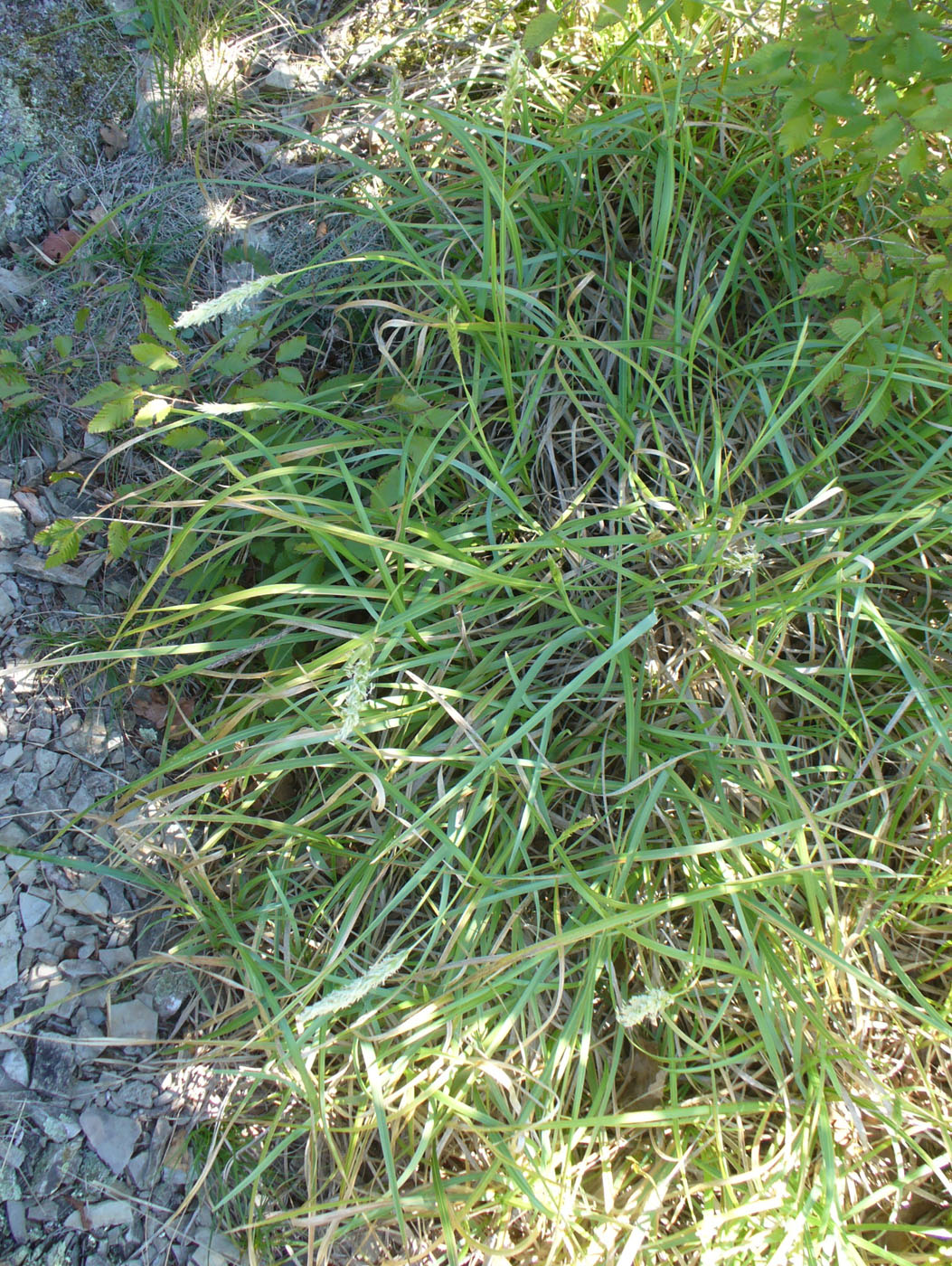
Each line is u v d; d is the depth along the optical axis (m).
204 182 0.78
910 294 0.65
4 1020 0.63
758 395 0.74
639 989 0.66
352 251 0.79
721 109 0.76
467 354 0.75
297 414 0.74
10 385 0.70
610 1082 0.62
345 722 0.55
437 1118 0.61
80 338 0.76
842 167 0.75
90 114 0.80
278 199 0.80
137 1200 0.62
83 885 0.67
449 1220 0.57
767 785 0.67
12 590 0.71
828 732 0.69
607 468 0.73
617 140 0.74
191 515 0.73
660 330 0.76
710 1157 0.63
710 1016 0.63
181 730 0.72
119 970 0.66
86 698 0.71
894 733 0.70
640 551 0.69
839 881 0.66
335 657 0.62
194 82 0.80
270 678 0.71
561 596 0.66
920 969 0.67
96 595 0.73
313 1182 0.62
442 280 0.72
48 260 0.77
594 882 0.67
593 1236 0.59
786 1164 0.60
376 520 0.68
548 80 0.78
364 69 0.83
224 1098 0.65
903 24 0.60
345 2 0.85
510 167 0.75
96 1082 0.64
